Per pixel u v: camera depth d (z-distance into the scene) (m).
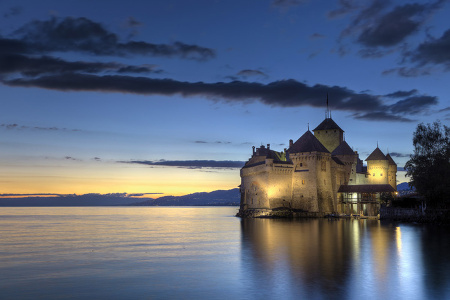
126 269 43.25
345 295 31.98
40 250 59.47
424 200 109.81
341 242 61.12
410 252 51.22
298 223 103.12
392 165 160.38
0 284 36.72
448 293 32.38
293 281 36.38
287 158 137.62
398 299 30.95
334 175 134.00
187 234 85.06
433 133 100.19
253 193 136.12
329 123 154.00
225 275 39.34
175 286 35.44
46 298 32.22
